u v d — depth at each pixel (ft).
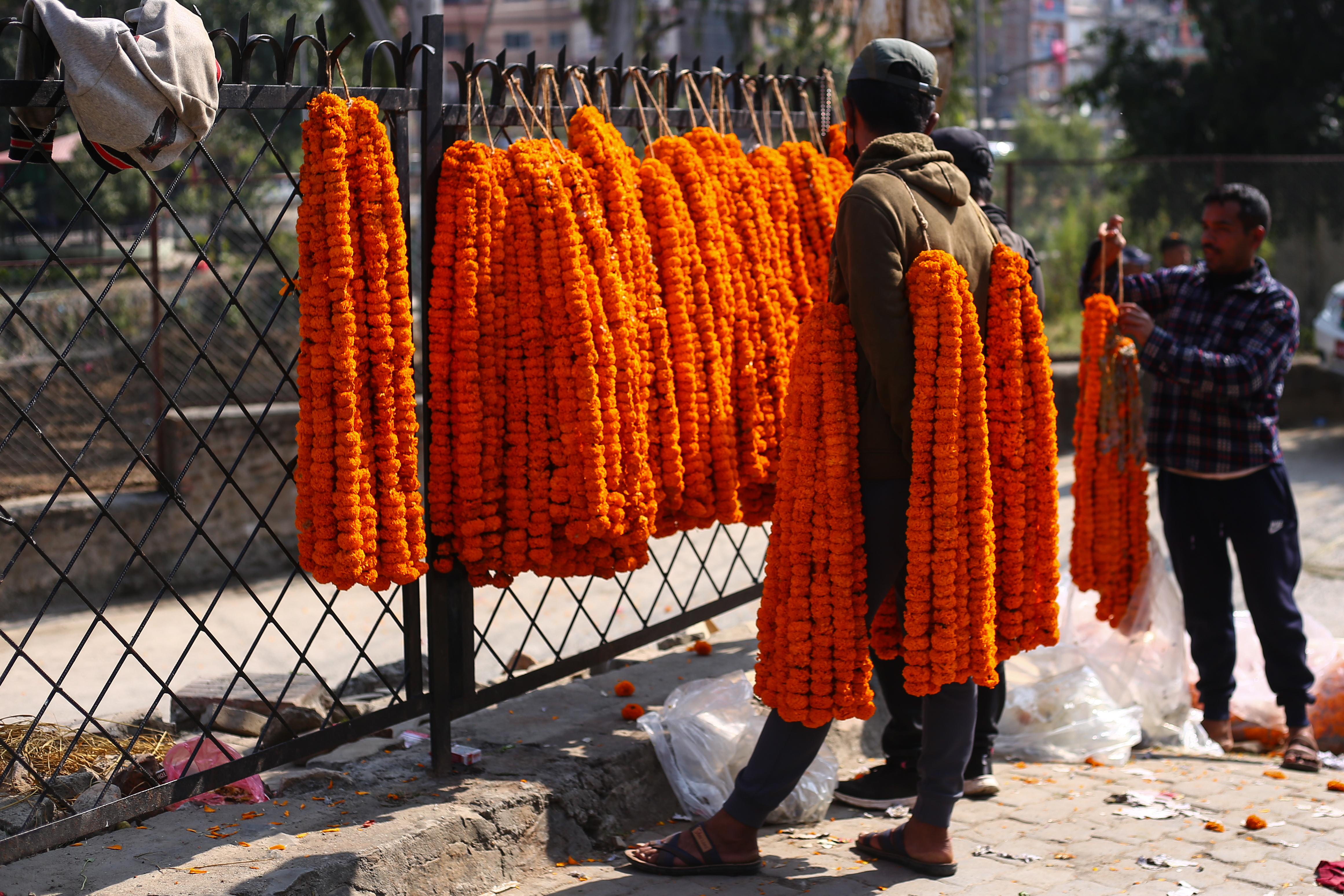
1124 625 12.85
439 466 8.86
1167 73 48.73
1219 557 12.55
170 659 17.71
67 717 14.71
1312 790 10.98
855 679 8.48
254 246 32.32
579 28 157.48
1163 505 12.80
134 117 6.91
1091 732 12.04
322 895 7.51
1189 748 12.60
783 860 9.17
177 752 9.50
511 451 8.96
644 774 10.16
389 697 13.14
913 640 8.26
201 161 32.07
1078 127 113.39
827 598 8.36
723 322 10.26
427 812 8.55
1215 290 12.57
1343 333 31.12
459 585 9.41
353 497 7.89
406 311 8.02
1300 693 12.03
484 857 8.62
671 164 10.22
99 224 7.51
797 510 8.43
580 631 18.45
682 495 10.05
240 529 23.45
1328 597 18.90
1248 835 9.64
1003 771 11.51
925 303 8.00
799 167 11.53
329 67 8.20
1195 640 12.82
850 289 8.17
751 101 11.99
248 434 23.40
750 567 20.93
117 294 27.63
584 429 8.85
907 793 10.32
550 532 9.09
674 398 9.78
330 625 19.66
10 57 40.68
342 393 7.83
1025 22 168.66
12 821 8.11
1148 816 10.10
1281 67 45.32
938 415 8.05
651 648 14.89
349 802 8.82
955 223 8.45
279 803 8.80
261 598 21.43
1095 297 12.32
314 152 7.83
